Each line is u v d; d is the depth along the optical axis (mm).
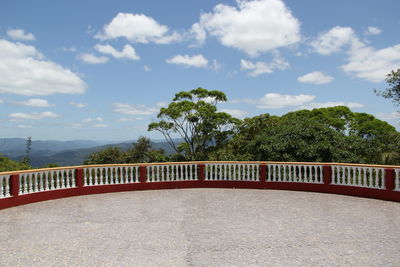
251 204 8695
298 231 6121
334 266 4438
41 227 6539
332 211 7805
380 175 13242
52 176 9617
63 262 4652
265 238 5699
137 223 6785
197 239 5668
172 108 29609
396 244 5340
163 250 5117
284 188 11023
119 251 5090
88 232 6148
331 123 29781
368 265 4469
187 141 32812
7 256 4910
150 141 30359
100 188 10594
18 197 8688
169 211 7910
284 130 15414
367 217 7195
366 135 29266
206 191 10883
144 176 11211
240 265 4492
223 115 30141
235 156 16750
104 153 28219
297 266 4445
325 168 10430
